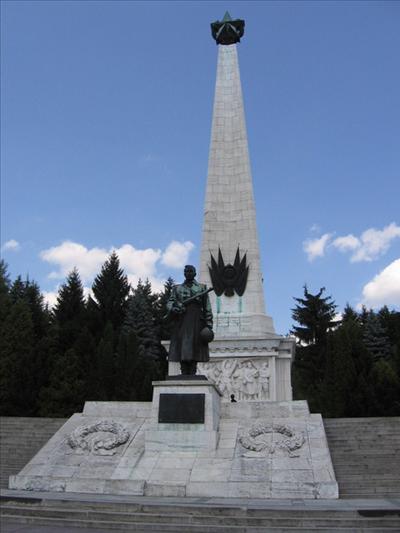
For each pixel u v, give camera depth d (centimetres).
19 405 3281
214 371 2641
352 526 925
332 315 5297
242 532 907
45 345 3625
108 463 1438
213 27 3534
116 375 3750
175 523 961
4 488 1496
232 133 3231
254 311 2859
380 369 3431
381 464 1566
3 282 4856
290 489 1270
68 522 978
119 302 5434
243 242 3006
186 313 1611
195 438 1449
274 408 1661
